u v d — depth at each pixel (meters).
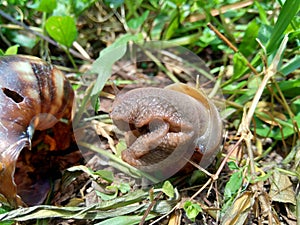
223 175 0.22
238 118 0.25
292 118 0.23
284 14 0.23
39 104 0.20
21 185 0.21
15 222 0.19
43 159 0.23
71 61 0.27
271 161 0.23
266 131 0.24
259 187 0.20
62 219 0.20
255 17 0.29
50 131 0.23
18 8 0.28
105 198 0.21
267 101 0.25
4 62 0.20
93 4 0.30
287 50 0.27
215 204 0.20
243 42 0.26
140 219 0.19
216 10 0.29
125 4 0.30
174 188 0.20
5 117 0.19
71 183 0.22
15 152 0.19
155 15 0.30
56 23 0.25
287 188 0.21
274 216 0.19
